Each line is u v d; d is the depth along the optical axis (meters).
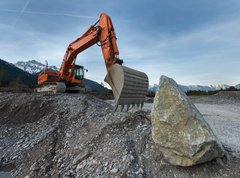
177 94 4.25
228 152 4.38
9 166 5.48
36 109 9.07
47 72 14.10
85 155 5.01
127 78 6.52
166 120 4.12
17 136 7.35
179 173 3.93
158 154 4.48
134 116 6.43
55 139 6.35
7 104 9.59
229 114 11.50
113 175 4.15
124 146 4.92
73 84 14.59
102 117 7.03
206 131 3.80
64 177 4.43
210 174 3.78
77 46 11.32
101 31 8.77
